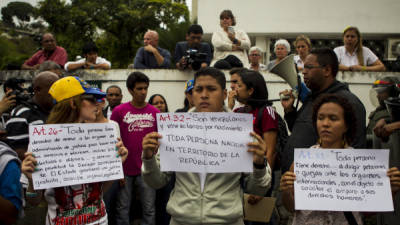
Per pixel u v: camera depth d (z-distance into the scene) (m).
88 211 2.58
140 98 4.61
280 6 10.23
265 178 2.44
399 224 3.52
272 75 6.07
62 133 2.52
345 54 6.16
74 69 6.55
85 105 2.71
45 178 2.43
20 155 3.48
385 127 3.32
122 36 16.48
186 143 2.40
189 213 2.41
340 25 10.12
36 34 7.25
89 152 2.57
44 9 15.86
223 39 6.66
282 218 4.42
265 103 3.62
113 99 5.40
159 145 2.42
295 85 3.91
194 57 5.87
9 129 3.53
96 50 6.81
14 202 2.26
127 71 6.34
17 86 4.46
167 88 6.25
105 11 16.34
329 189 2.30
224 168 2.37
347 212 2.30
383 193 2.26
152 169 2.46
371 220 4.44
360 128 2.95
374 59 6.14
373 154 2.29
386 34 10.06
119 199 4.48
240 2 10.32
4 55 16.75
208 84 2.55
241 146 2.38
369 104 5.87
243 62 6.62
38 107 3.70
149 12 16.64
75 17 15.91
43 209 4.60
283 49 6.36
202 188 2.44
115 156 2.64
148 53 6.52
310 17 10.17
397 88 4.00
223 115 2.39
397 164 3.53
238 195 2.50
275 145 3.45
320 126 2.44
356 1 10.05
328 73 3.20
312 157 2.34
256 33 10.36
